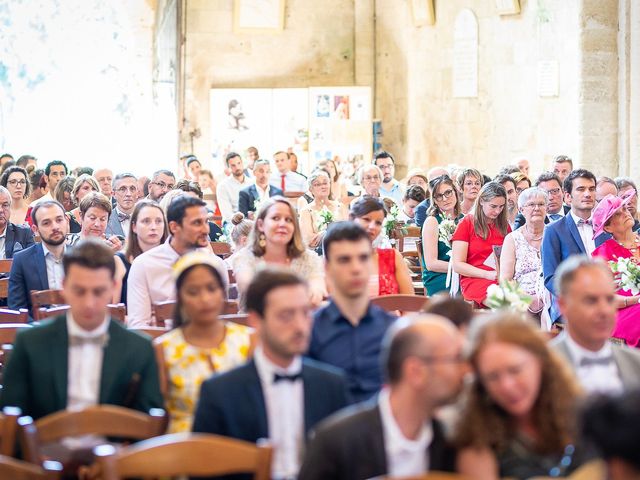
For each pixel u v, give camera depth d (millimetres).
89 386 4945
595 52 16234
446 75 19625
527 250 8938
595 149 16328
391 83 21266
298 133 20969
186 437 3867
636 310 7746
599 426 2844
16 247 10273
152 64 20406
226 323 5320
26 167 15367
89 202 9242
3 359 6355
